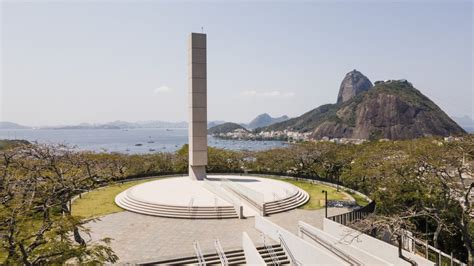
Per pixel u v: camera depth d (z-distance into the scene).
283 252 19.38
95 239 21.19
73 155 31.31
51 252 12.27
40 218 14.67
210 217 25.89
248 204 29.33
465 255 23.62
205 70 39.66
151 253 18.84
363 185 34.56
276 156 50.19
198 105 39.62
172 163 51.44
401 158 27.17
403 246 21.33
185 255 18.34
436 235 20.66
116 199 32.41
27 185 17.38
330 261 15.41
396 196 24.97
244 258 18.89
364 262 16.30
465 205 20.92
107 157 43.47
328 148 46.72
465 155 21.92
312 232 19.94
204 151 40.16
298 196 32.03
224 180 39.72
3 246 11.91
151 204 27.97
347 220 22.25
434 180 23.53
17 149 22.45
